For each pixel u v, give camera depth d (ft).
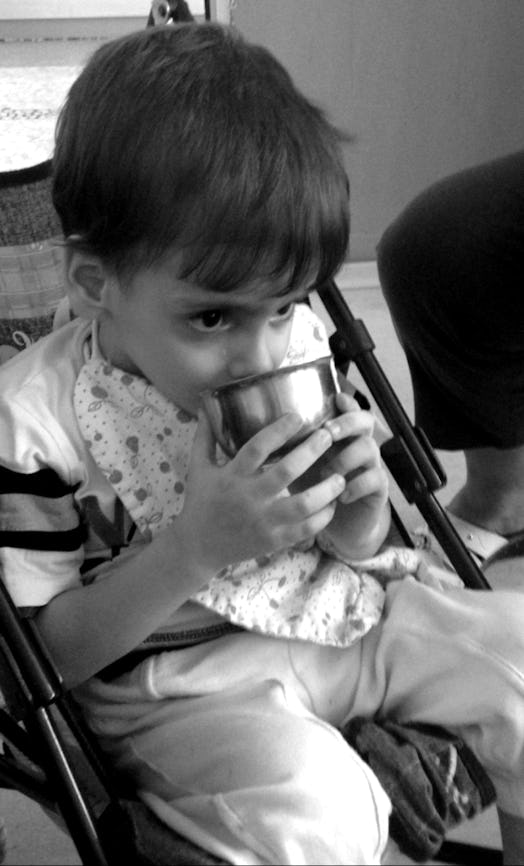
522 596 2.77
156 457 2.61
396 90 6.61
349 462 2.35
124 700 2.64
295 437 2.18
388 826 2.31
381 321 7.17
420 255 3.62
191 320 2.23
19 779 2.22
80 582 2.60
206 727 2.43
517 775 2.55
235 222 2.09
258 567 2.72
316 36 6.28
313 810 2.11
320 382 2.21
